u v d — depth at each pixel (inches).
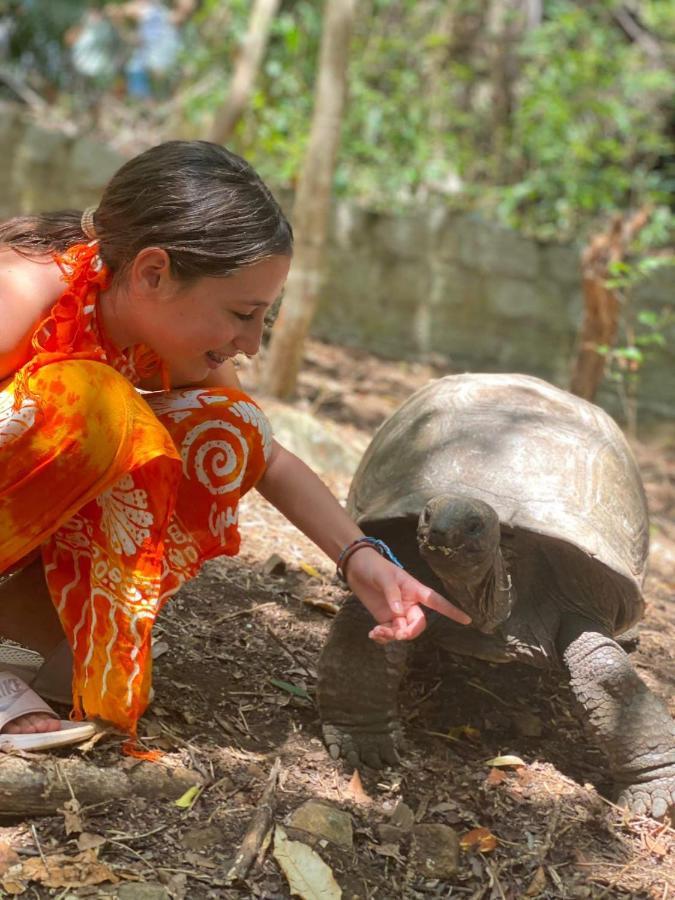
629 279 207.3
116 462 76.0
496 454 98.8
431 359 259.6
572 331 260.7
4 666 84.9
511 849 84.6
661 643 128.7
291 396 200.5
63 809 76.7
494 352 261.9
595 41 291.3
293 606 118.0
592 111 295.1
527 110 285.7
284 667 104.4
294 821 80.9
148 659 79.6
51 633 85.8
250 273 73.2
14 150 264.5
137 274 73.6
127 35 325.1
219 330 75.2
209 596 115.8
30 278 75.7
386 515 94.7
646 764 90.8
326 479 166.9
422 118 293.9
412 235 259.4
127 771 80.6
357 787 87.9
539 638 94.1
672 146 307.4
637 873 84.2
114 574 79.1
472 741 100.1
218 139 233.1
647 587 152.1
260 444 83.3
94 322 77.1
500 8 314.2
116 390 76.2
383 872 79.7
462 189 293.7
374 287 261.1
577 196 279.1
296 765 89.4
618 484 102.6
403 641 93.2
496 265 259.1
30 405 74.5
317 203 190.1
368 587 79.9
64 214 79.8
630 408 254.5
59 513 76.7
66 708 87.4
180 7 321.4
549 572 96.3
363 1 306.0
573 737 103.5
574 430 105.1
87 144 264.8
